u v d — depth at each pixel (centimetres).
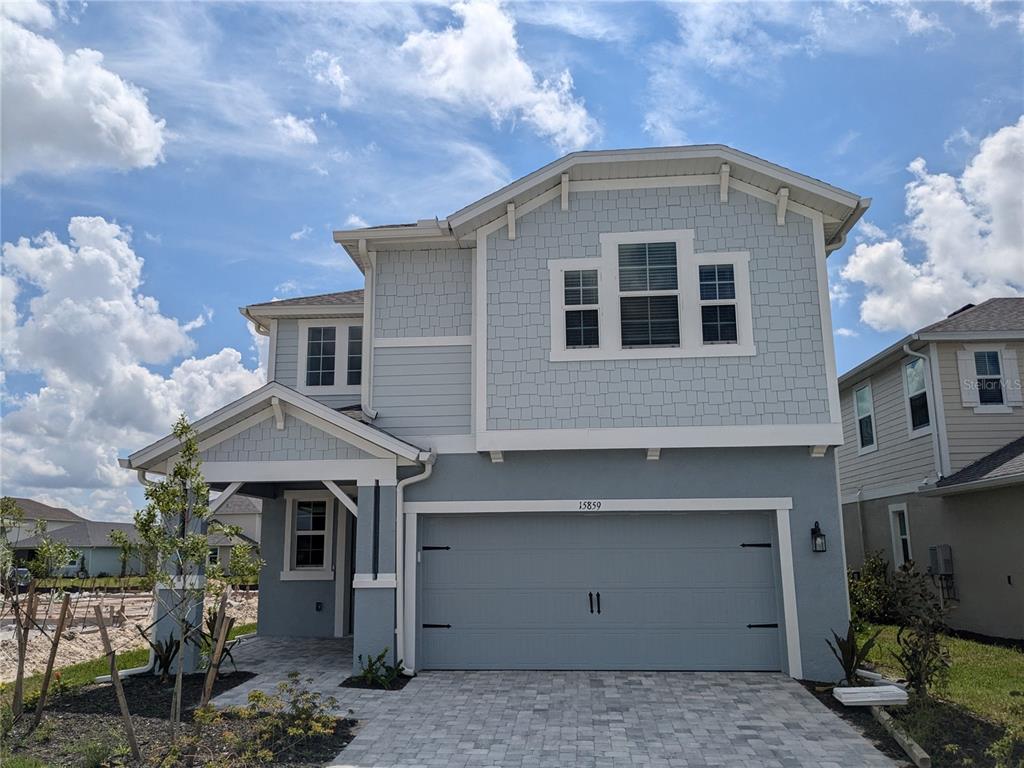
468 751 745
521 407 1122
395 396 1191
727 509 1101
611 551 1135
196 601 984
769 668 1089
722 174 1135
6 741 766
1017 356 1616
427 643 1131
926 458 1658
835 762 707
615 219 1161
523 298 1152
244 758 700
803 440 1080
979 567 1480
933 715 805
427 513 1138
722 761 712
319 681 1058
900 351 1723
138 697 961
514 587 1138
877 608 1616
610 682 1034
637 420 1103
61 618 862
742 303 1122
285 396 1102
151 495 757
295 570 1536
